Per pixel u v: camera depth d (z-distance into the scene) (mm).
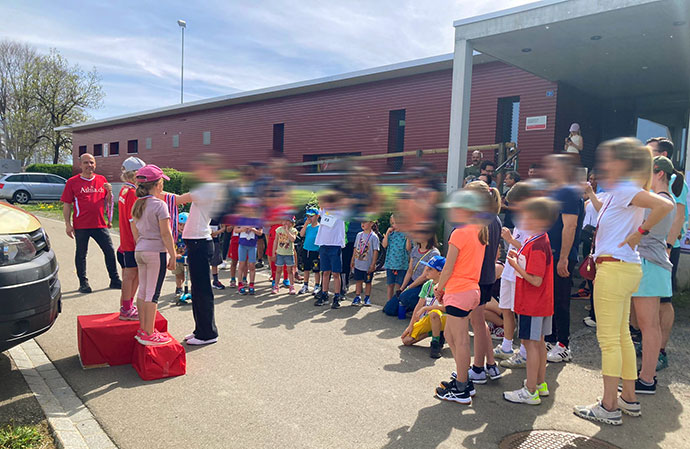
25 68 37406
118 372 3916
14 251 3328
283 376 3887
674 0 5707
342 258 6820
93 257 9547
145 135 19000
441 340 4504
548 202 3008
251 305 6234
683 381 3885
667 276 3566
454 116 7469
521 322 3480
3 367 3947
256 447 2816
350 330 5195
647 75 9477
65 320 5285
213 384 3709
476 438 2971
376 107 13773
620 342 3285
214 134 15352
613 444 2928
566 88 10414
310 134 15180
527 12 6719
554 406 3439
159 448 2789
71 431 2955
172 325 5258
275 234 7066
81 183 6508
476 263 3398
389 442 2900
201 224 4508
